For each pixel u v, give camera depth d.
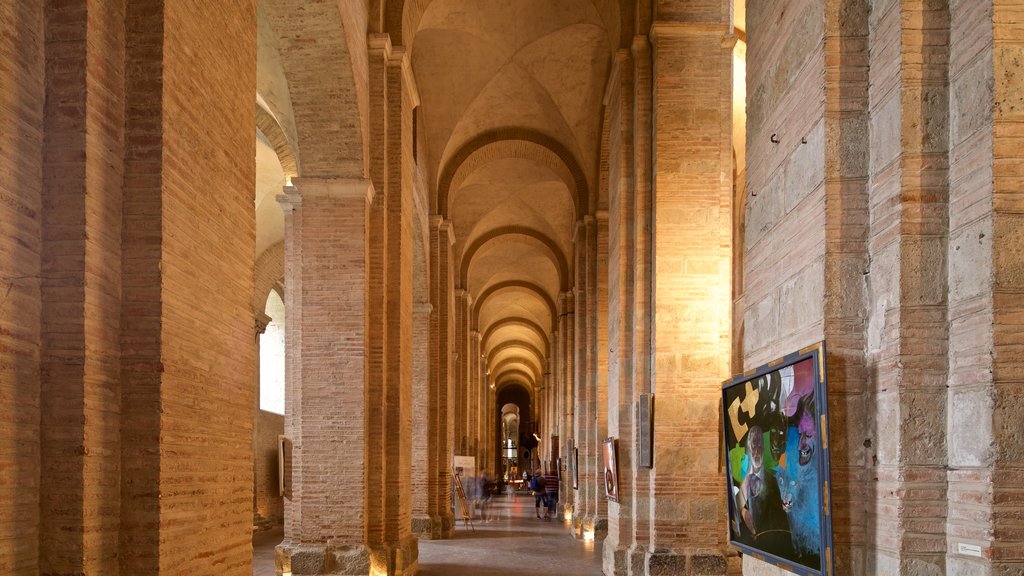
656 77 11.52
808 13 5.22
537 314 42.28
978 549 3.87
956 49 4.25
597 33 16.53
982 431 3.88
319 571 10.66
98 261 4.47
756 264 6.32
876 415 4.55
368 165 11.52
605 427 18.86
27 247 4.23
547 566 14.06
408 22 12.84
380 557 11.13
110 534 4.51
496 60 17.56
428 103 18.77
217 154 5.63
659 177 11.40
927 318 4.27
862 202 4.83
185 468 4.98
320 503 10.94
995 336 3.80
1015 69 3.87
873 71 4.77
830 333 4.79
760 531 5.74
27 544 4.15
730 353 11.22
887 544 4.34
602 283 18.81
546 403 43.22
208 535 5.31
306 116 10.94
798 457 4.95
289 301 13.01
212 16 5.57
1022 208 3.82
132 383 4.67
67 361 4.29
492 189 25.02
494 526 23.09
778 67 5.85
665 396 11.18
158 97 4.77
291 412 12.38
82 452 4.26
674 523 10.98
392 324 11.93
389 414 11.84
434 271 20.25
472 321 34.12
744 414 6.07
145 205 4.73
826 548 4.56
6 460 4.02
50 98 4.39
